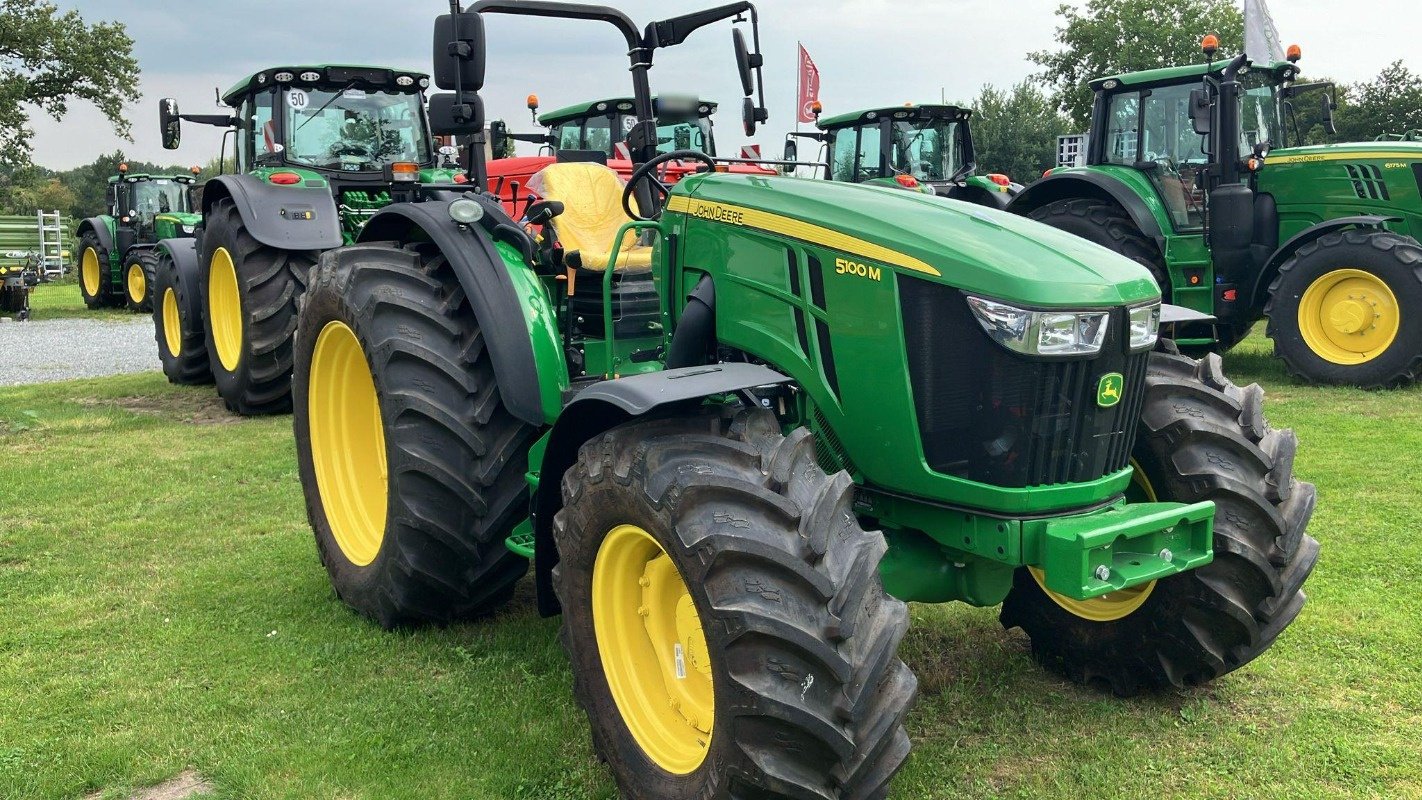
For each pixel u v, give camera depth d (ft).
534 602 13.21
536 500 9.89
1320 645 11.37
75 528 16.33
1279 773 8.98
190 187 59.47
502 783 8.99
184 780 9.20
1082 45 109.91
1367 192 26.48
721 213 10.10
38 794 8.93
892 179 38.96
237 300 25.88
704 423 8.54
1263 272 27.55
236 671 11.19
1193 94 26.32
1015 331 8.09
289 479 19.34
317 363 13.35
